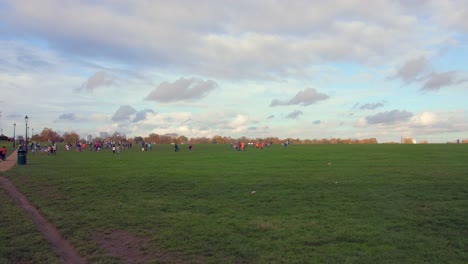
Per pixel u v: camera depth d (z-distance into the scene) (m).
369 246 8.56
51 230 10.34
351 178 20.38
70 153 57.81
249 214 11.94
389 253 8.06
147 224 10.67
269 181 19.45
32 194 16.12
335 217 11.38
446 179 19.58
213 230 9.96
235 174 23.05
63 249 8.75
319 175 22.06
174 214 11.98
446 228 10.05
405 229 9.97
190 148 70.19
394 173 22.73
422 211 12.05
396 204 13.22
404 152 49.97
